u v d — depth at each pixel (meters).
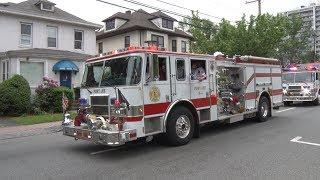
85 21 27.61
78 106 9.50
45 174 7.21
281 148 8.92
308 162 7.50
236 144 9.59
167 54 9.37
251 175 6.66
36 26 24.92
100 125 8.52
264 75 14.22
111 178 6.76
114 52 9.05
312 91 21.59
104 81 9.03
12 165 8.06
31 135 13.22
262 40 29.39
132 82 8.45
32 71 22.97
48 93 19.66
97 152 9.19
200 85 10.41
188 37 38.97
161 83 9.13
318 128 12.07
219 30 30.84
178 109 9.59
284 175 6.61
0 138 12.52
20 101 18.42
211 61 10.95
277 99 15.23
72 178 6.87
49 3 26.03
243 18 30.31
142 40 35.16
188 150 8.99
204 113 10.65
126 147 9.64
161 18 36.53
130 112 8.35
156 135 9.76
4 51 23.33
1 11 22.91
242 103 12.76
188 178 6.58
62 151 9.51
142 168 7.41
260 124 13.38
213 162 7.71
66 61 24.27
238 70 12.78
